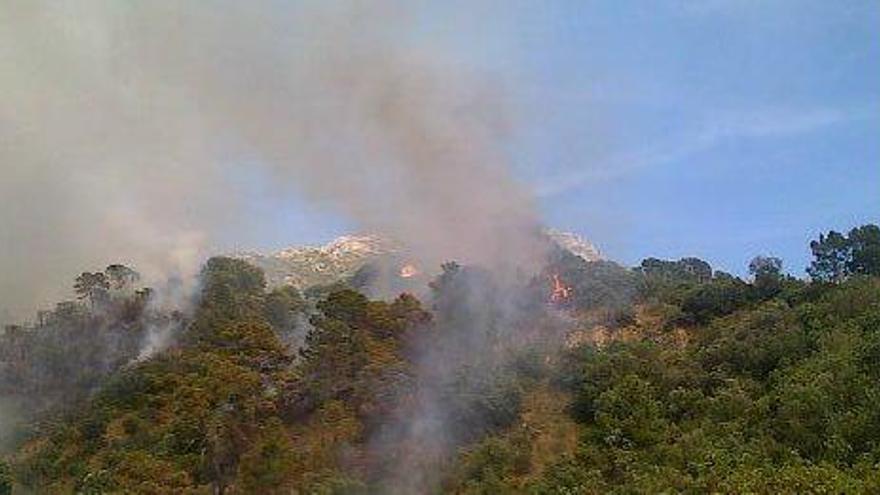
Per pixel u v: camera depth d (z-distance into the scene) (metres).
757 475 50.59
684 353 74.88
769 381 65.50
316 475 63.44
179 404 72.81
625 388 68.50
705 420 61.59
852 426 55.25
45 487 68.06
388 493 62.50
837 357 62.09
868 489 47.75
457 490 62.66
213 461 65.50
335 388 74.06
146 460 65.56
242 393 70.75
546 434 68.75
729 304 83.75
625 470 59.53
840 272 84.06
